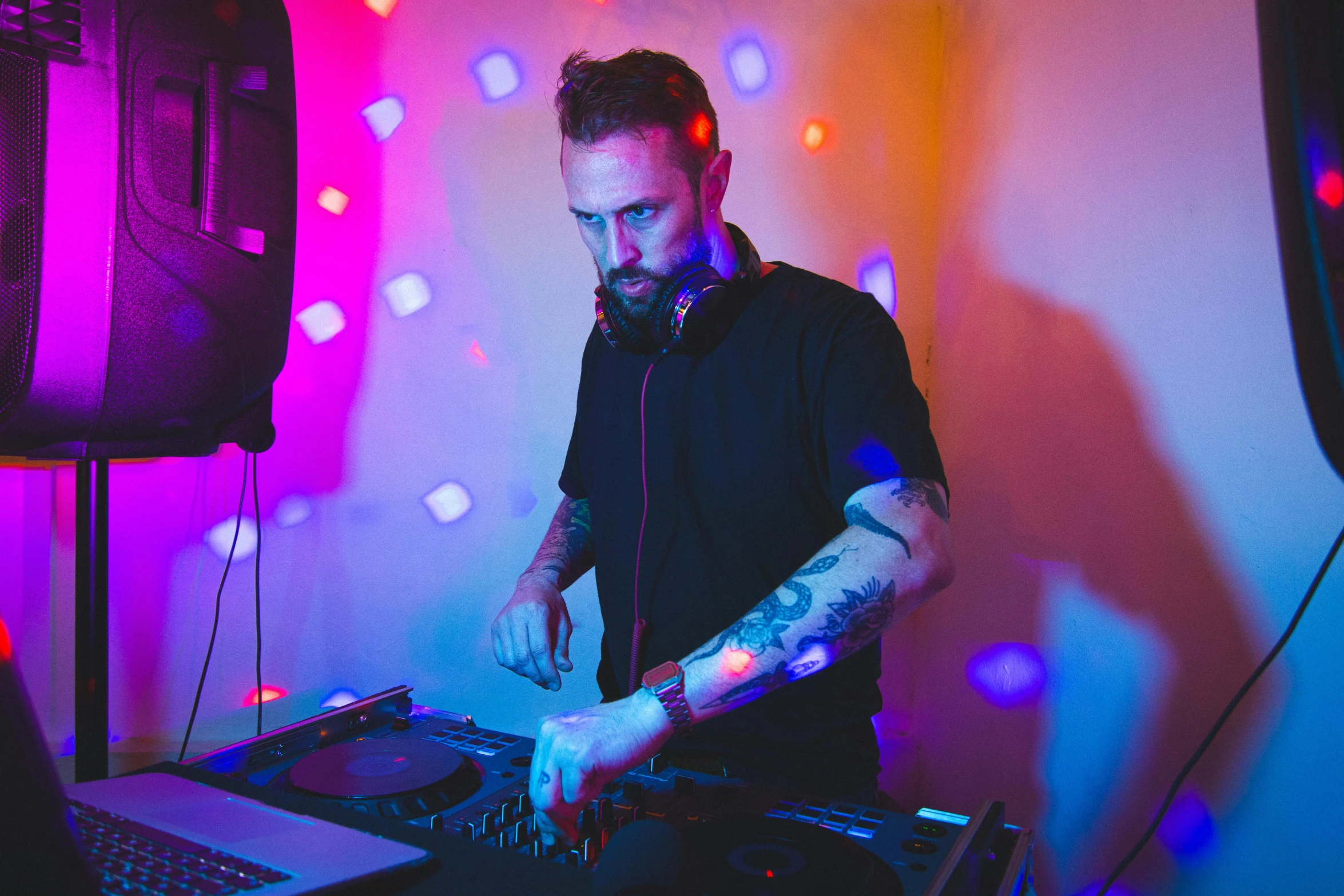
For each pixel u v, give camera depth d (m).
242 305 1.16
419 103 1.69
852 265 1.88
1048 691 1.46
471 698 1.77
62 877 0.38
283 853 0.55
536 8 1.74
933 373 1.92
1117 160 1.30
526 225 1.75
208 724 1.60
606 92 0.92
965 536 1.76
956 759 1.75
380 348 1.69
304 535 1.66
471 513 1.75
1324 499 0.93
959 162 1.82
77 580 1.12
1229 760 1.06
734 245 1.05
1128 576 1.27
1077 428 1.40
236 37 1.15
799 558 1.04
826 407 0.96
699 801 0.73
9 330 0.98
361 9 1.65
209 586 1.59
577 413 1.25
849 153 1.87
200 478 1.57
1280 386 0.99
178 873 0.51
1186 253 1.15
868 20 1.86
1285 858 0.97
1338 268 0.42
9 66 0.96
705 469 1.06
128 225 1.04
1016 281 1.59
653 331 0.97
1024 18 1.57
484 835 0.67
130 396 1.07
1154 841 1.19
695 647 1.05
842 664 1.01
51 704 1.43
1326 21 0.42
